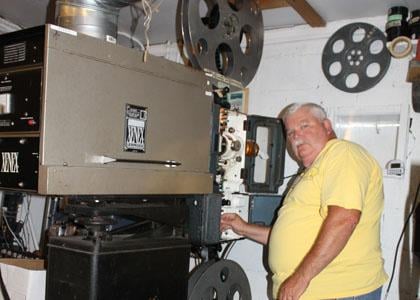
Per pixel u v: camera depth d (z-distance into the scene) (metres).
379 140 2.18
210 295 1.93
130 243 1.36
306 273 1.50
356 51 2.24
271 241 1.82
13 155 1.28
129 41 2.77
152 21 2.48
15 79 1.29
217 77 1.89
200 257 2.03
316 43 2.38
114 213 1.39
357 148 1.68
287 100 2.46
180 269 1.52
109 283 1.29
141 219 1.52
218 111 1.82
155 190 1.49
